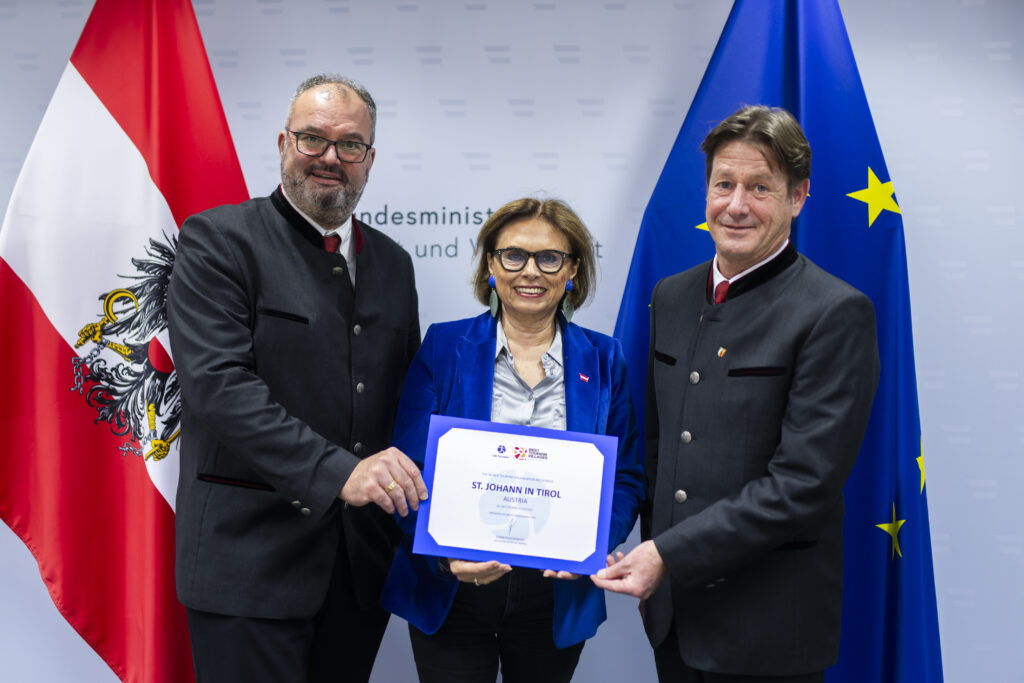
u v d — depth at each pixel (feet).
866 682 6.94
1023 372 7.73
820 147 6.98
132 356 7.22
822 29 7.05
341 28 7.84
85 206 7.16
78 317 7.16
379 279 6.19
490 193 7.88
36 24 7.91
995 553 7.77
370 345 5.99
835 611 5.32
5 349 7.07
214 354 5.47
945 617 7.78
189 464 5.85
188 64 7.27
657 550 5.15
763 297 5.28
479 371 5.83
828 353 4.99
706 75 7.28
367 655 6.39
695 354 5.44
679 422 5.45
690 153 7.25
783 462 5.00
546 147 7.86
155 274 7.18
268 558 5.62
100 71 7.24
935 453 7.75
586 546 5.41
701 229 7.20
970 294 7.71
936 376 7.74
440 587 5.82
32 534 7.20
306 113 5.71
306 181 5.74
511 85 7.84
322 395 5.74
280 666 5.63
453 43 7.82
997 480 7.76
